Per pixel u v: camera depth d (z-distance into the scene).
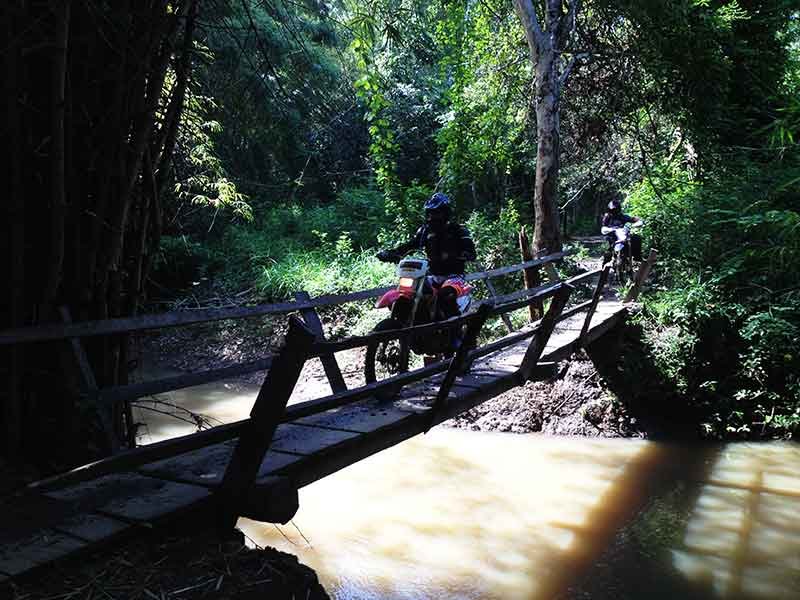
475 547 5.86
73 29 3.13
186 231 15.77
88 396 2.81
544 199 10.66
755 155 12.35
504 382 5.64
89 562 2.41
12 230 3.02
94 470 2.46
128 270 3.62
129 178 3.29
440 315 5.43
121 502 2.78
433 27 12.41
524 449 8.34
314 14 5.62
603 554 5.73
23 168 3.10
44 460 3.20
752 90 12.99
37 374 3.25
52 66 2.89
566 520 6.39
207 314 3.38
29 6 3.03
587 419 8.95
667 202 11.60
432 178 18.55
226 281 14.79
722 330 9.09
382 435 4.05
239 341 13.08
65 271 3.25
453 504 6.73
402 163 18.70
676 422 8.92
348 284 12.91
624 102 12.59
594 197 22.28
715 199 10.69
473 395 5.13
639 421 8.90
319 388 10.69
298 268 13.84
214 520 2.89
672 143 13.94
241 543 2.74
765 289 9.14
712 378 8.99
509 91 13.09
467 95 13.61
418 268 5.32
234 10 4.45
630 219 11.96
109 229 3.32
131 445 3.74
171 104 3.64
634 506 6.70
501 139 14.26
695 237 10.42
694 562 5.59
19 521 2.60
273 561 2.58
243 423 2.84
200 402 10.59
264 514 2.79
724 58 11.90
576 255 13.87
